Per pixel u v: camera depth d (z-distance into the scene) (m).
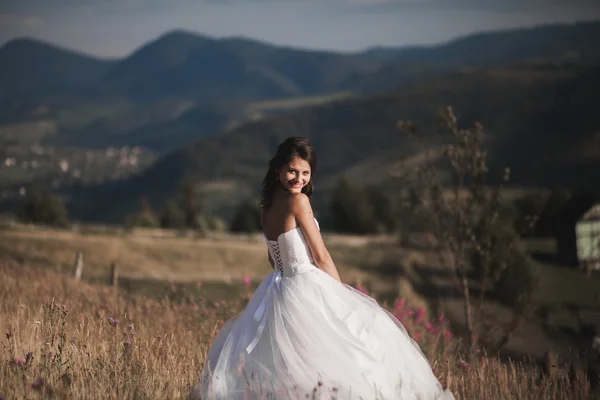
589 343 17.16
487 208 8.88
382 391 4.15
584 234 48.09
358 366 4.18
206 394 4.32
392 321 4.61
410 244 49.19
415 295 26.83
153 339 5.66
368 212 87.56
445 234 9.09
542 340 15.83
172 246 41.88
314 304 4.32
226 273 39.31
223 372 4.35
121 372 4.72
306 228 4.43
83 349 5.25
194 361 5.64
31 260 33.06
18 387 4.27
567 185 180.12
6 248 34.16
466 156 8.87
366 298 4.60
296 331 4.26
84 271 24.97
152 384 4.61
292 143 4.44
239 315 4.70
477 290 21.20
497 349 8.77
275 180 4.53
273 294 4.44
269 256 4.75
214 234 50.62
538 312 22.30
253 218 73.75
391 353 4.36
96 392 4.39
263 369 4.24
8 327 6.04
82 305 8.21
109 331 6.25
